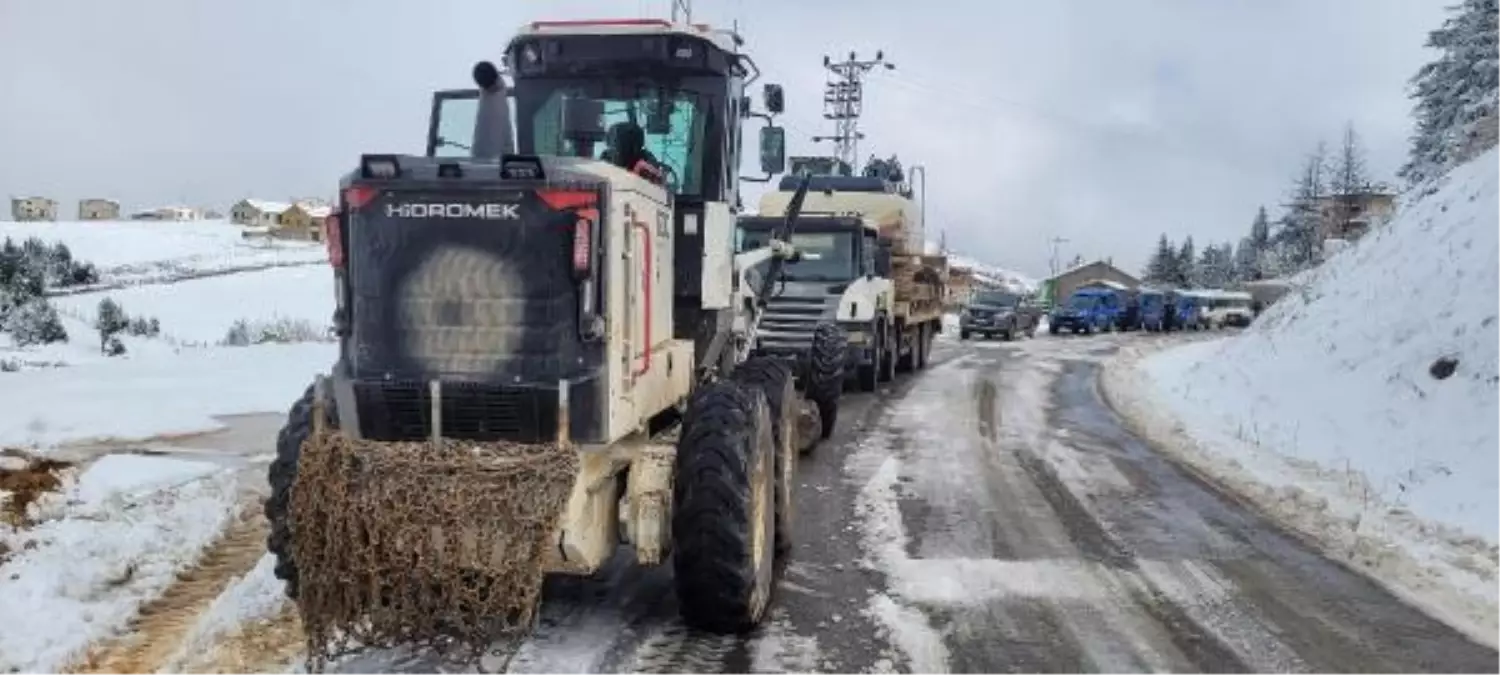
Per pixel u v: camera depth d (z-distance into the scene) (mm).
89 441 10664
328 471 4723
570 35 6734
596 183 4965
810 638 5773
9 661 4828
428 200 4992
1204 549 7773
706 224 6684
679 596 5582
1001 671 5398
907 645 5715
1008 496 9531
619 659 5359
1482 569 7219
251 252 75062
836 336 12656
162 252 73500
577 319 4961
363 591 4695
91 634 5270
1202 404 16250
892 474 10453
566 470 4754
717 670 5285
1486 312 12828
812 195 19953
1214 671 5441
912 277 20516
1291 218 68188
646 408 5609
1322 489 9820
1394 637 5953
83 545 6527
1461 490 9125
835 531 8148
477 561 4605
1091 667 5469
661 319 5988
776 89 7594
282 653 5152
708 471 5375
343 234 5082
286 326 32031
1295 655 5668
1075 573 7105
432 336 5004
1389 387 12836
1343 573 7188
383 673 4945
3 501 7406
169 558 6613
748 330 8227
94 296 44312
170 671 4906
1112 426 14188
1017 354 27344
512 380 4949
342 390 5066
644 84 6824
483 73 6266
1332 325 16703
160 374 16188
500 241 4961
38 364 21281
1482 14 37906
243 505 8102
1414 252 16906
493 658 5199
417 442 5004
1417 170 39844
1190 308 50125
